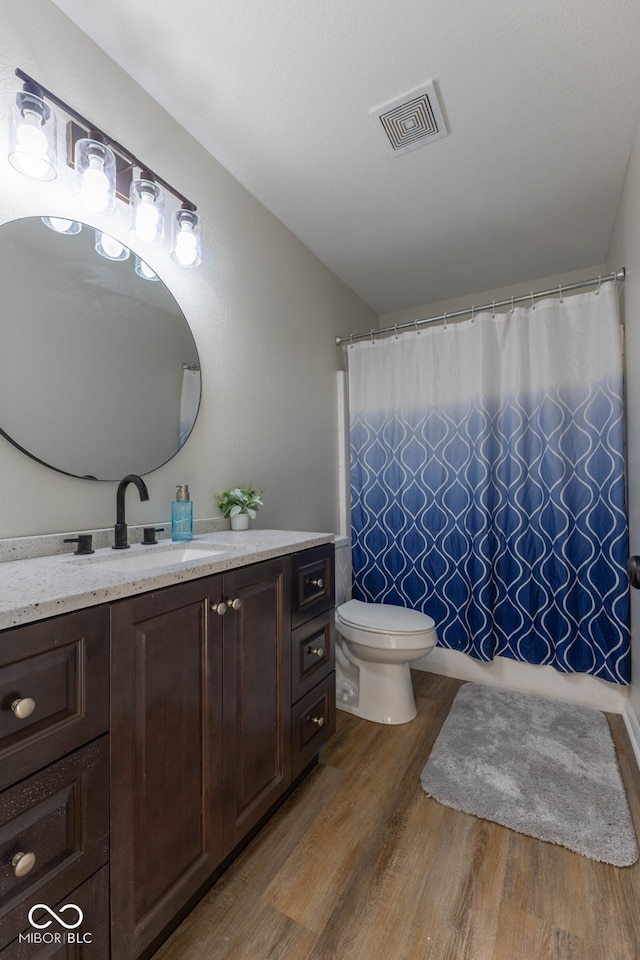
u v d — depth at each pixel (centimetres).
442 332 243
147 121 149
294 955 94
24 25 113
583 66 140
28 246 115
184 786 97
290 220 220
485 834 127
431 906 105
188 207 149
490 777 151
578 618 208
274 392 214
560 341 212
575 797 141
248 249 198
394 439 256
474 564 229
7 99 109
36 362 116
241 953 95
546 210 213
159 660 90
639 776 153
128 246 143
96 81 132
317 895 108
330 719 161
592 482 205
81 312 128
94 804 76
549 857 119
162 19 125
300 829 129
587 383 207
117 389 138
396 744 172
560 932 99
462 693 218
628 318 188
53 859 70
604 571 201
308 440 242
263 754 124
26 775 66
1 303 109
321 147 174
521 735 178
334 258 256
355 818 133
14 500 111
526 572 220
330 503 263
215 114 158
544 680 216
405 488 253
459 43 133
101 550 124
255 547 130
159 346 152
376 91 149
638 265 162
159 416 152
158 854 90
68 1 120
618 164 182
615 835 125
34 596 71
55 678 71
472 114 158
